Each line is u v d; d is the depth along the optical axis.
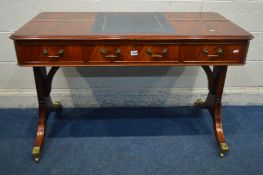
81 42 1.21
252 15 1.75
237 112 1.98
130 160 1.52
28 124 1.82
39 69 1.49
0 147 1.61
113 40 1.21
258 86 2.00
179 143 1.66
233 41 1.24
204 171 1.46
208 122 1.86
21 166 1.47
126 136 1.72
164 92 1.98
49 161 1.51
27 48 1.22
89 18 1.50
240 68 1.93
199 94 1.98
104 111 1.97
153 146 1.63
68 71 1.88
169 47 1.25
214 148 1.63
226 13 1.75
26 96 1.94
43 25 1.34
